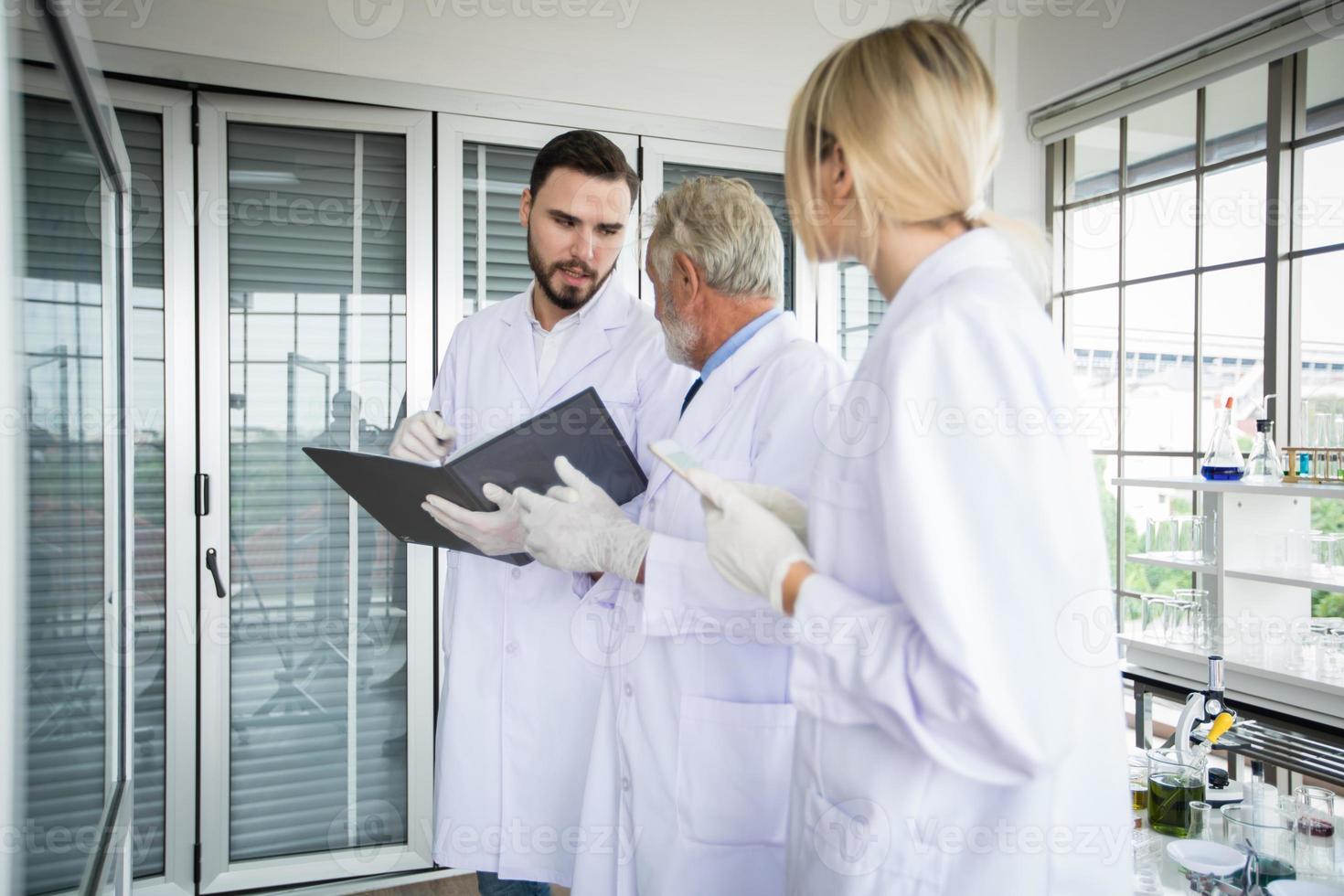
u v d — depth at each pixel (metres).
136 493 2.39
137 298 2.38
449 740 1.71
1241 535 2.28
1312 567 2.24
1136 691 2.06
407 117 2.53
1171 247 2.89
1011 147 3.06
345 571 2.58
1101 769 0.77
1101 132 3.10
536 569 1.68
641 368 1.69
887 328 0.77
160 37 2.31
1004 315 0.69
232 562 2.48
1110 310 3.09
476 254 2.63
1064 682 0.66
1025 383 0.67
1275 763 1.69
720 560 0.85
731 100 2.79
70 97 1.10
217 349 2.44
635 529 1.17
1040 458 0.65
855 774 0.78
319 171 2.50
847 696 0.73
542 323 1.80
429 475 1.23
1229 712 1.52
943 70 0.74
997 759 0.66
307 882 2.53
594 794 1.35
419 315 2.57
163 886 2.42
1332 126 2.45
